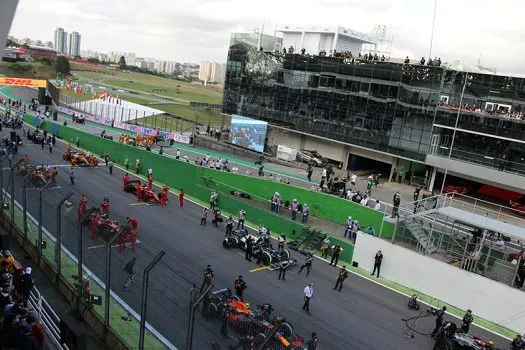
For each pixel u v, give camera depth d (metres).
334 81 49.72
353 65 47.91
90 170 38.41
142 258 20.72
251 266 22.70
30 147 44.59
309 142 54.03
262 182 34.88
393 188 43.56
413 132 43.84
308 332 17.00
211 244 25.08
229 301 15.64
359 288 22.41
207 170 35.56
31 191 26.41
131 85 176.62
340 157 51.34
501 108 39.69
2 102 74.62
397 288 23.22
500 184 39.56
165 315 15.51
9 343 9.44
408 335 18.16
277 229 29.17
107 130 62.31
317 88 51.31
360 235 25.30
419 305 21.58
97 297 15.00
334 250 24.83
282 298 19.58
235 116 54.91
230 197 32.03
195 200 34.22
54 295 16.22
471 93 40.88
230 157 51.81
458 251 23.44
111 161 40.00
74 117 66.06
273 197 32.59
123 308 15.61
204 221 28.45
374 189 41.91
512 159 38.81
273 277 21.78
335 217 31.53
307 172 46.53
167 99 130.12
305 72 52.28
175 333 14.46
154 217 28.44
